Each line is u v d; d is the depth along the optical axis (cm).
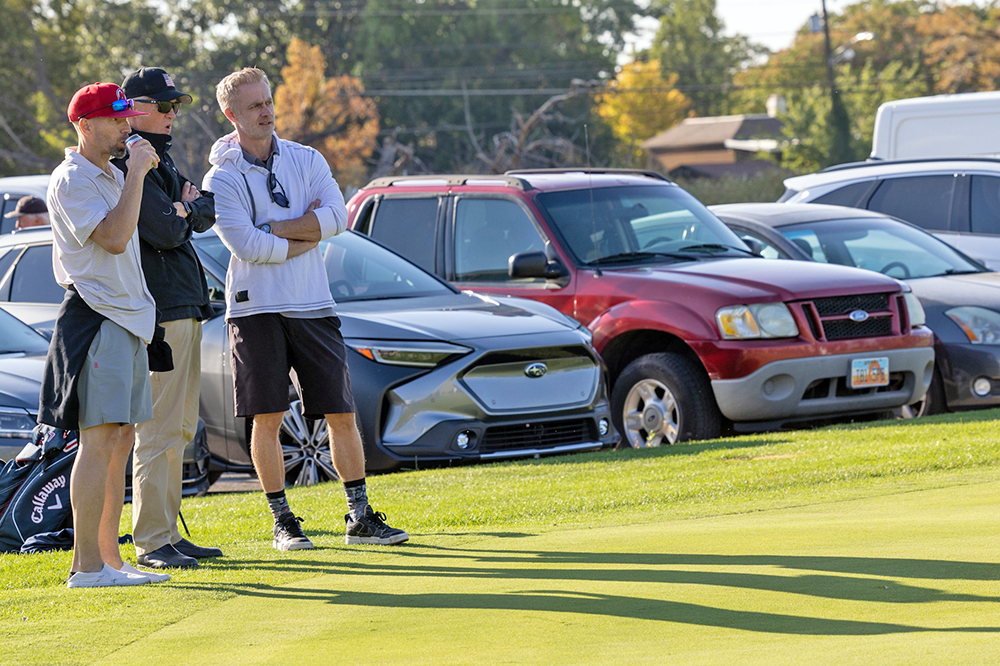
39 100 12738
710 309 1911
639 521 1262
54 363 1006
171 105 1104
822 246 2405
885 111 3372
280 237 1173
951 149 3281
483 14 15338
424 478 1606
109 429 1020
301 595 915
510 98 14375
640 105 15238
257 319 1179
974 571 838
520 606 812
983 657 592
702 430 1939
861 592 787
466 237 2169
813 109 12812
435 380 1702
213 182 1182
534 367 1764
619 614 765
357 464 1195
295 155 1223
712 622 728
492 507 1378
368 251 1988
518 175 2231
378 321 1752
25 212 2620
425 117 14425
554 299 2059
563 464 1673
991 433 1753
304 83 10856
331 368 1193
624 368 2036
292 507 1462
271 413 1184
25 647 770
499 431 1744
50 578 1095
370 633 759
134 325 1011
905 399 2030
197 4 14388
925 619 705
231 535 1295
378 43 14975
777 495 1382
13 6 13538
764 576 859
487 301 1905
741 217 2433
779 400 1898
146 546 1103
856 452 1633
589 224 2112
